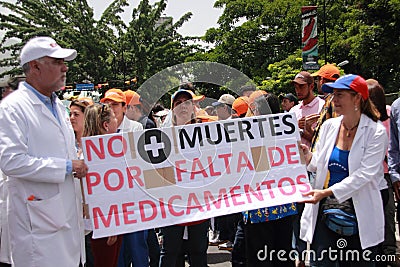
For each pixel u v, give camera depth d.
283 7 27.45
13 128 3.00
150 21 38.50
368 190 3.54
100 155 3.24
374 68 24.62
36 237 3.08
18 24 39.25
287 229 4.00
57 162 3.07
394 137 4.69
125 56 37.78
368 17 21.64
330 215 3.55
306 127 4.90
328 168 3.67
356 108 3.52
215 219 6.04
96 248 3.82
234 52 28.81
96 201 3.22
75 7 39.09
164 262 3.98
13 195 3.13
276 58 27.55
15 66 36.50
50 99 3.32
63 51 3.17
